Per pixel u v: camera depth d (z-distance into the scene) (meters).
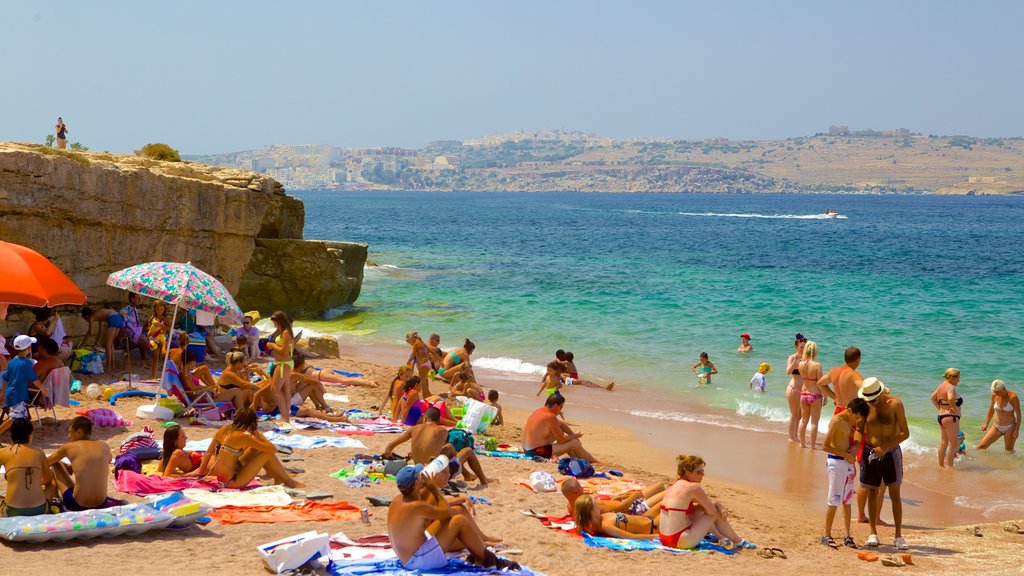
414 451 12.40
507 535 10.27
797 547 11.09
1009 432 16.95
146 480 10.89
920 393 21.94
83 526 8.88
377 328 31.73
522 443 15.59
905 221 147.62
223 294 15.05
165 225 22.03
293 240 32.41
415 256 64.56
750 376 24.20
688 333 30.88
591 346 28.44
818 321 33.53
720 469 15.91
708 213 181.12
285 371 15.70
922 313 35.84
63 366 14.26
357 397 18.95
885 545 11.42
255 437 11.11
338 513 10.32
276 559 8.26
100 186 19.66
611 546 10.15
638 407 20.92
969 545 11.52
